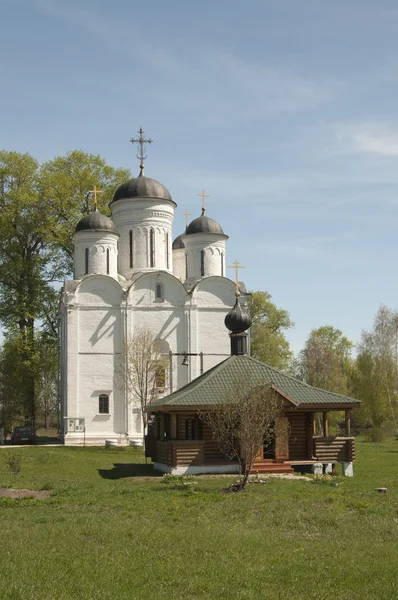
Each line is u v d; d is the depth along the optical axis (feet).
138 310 179.22
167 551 46.80
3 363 202.59
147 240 191.62
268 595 37.37
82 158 217.77
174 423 102.73
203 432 101.91
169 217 195.52
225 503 68.44
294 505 66.90
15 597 36.47
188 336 180.24
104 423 172.86
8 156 208.85
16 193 203.62
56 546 48.11
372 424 260.21
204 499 71.72
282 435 101.40
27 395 203.82
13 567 42.09
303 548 48.03
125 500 71.67
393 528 55.31
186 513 62.59
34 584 38.68
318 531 54.39
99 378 174.29
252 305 266.36
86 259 183.52
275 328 268.21
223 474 98.63
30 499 72.64
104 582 39.24
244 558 45.19
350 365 288.10
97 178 217.36
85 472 106.63
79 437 170.19
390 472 106.22
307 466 103.55
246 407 81.92
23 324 205.46
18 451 135.54
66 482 91.81
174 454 99.25
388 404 229.25
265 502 69.31
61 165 217.15
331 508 65.41
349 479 95.20
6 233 203.00
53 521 58.39
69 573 41.09
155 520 58.85
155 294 180.86
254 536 51.96
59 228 204.85
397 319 232.32
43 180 206.49
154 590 38.01
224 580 39.96
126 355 165.99
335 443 103.71
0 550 46.73
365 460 125.70
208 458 101.40
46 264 210.18
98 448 151.84
